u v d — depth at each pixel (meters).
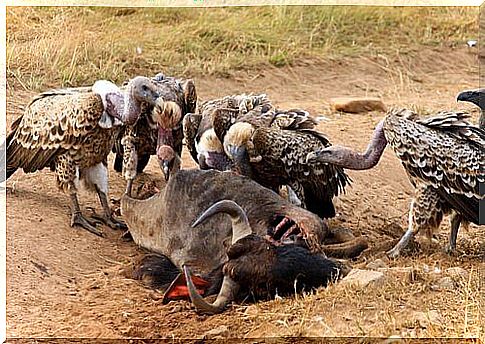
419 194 11.84
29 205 12.92
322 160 12.57
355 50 25.12
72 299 10.37
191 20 24.91
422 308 9.41
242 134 12.70
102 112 12.45
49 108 12.75
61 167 12.62
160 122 12.76
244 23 24.98
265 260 9.92
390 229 13.87
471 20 28.33
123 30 23.39
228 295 9.84
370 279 9.89
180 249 11.22
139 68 21.34
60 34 21.41
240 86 21.89
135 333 9.35
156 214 11.59
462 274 10.46
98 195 12.98
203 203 11.27
